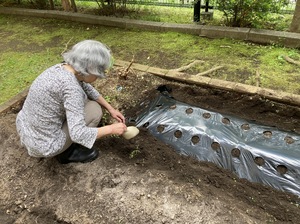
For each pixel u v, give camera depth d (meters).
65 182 2.04
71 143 2.04
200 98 2.94
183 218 1.73
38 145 1.84
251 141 2.26
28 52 4.04
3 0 6.05
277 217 1.83
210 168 2.20
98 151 2.25
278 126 2.57
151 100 2.92
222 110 2.78
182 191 1.89
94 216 1.81
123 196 1.88
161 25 4.44
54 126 1.83
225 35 4.08
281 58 3.48
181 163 2.23
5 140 2.40
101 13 5.17
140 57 3.72
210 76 3.21
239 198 1.96
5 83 3.26
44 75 1.76
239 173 2.14
